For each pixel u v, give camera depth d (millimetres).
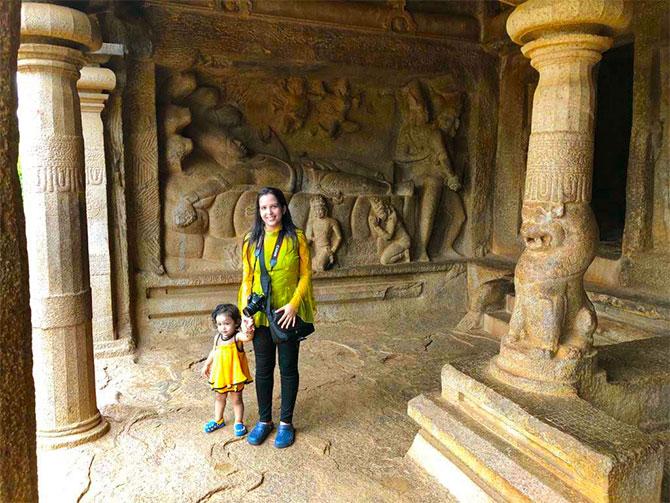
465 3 5797
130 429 3342
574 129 2629
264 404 3230
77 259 3131
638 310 4145
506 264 5656
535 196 2744
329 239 5484
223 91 5422
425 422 2957
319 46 5258
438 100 5902
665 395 2996
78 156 3100
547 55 2662
